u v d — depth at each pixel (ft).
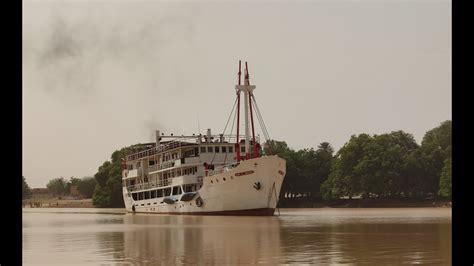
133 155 356.59
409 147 499.10
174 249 109.81
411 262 87.56
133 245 119.96
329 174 499.92
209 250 107.04
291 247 109.70
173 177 297.12
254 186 237.86
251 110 280.31
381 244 113.29
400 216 252.62
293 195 526.98
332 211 364.79
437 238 126.00
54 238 142.41
